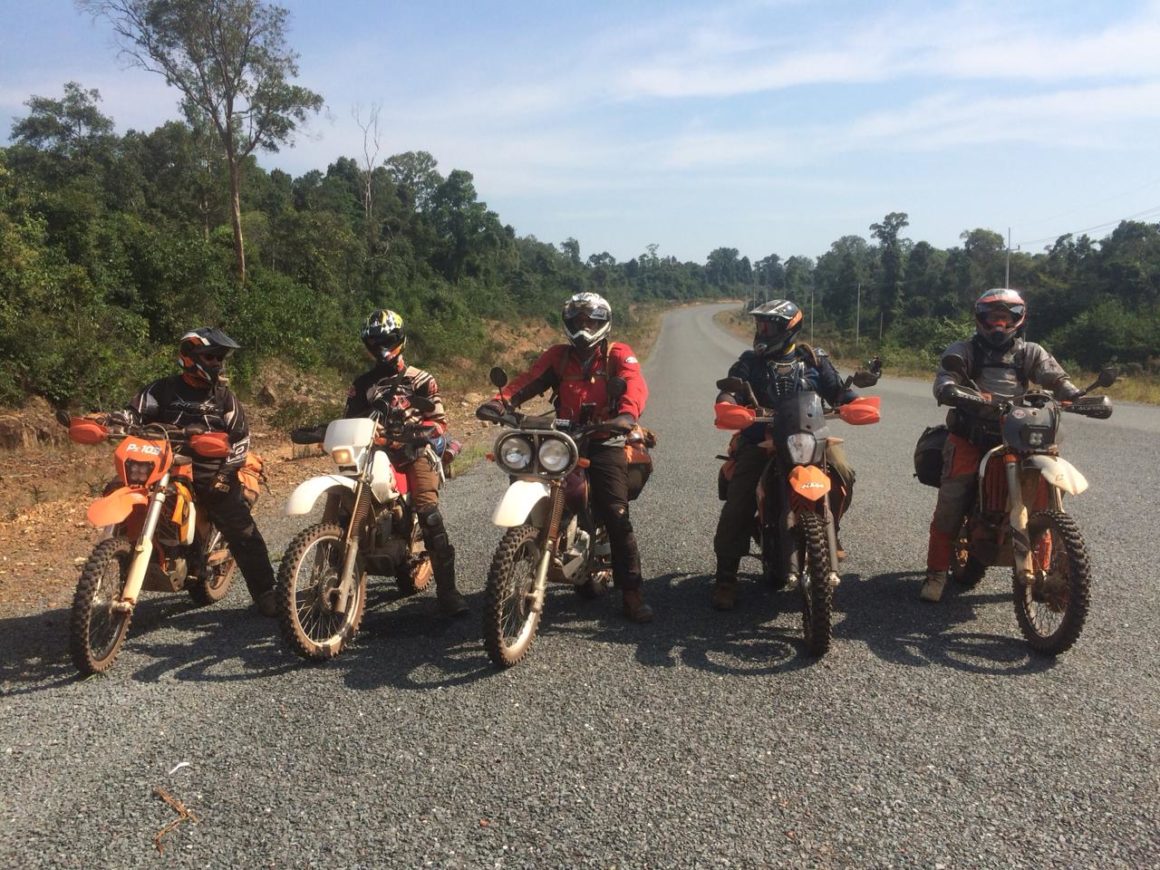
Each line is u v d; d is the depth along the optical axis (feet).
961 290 225.97
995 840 8.50
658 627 14.85
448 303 163.63
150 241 68.39
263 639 14.51
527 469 13.57
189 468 14.56
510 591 13.08
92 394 45.06
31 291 46.39
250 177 176.45
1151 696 11.69
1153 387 69.92
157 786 9.73
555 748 10.48
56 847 8.62
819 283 426.51
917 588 16.83
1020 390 15.47
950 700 11.69
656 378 98.02
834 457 14.82
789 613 15.52
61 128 152.35
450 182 224.94
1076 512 22.72
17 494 28.71
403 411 15.35
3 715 11.66
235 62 101.45
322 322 82.28
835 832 8.67
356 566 14.38
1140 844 8.41
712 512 23.99
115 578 13.82
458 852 8.43
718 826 8.80
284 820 9.00
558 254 354.13
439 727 11.07
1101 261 173.78
